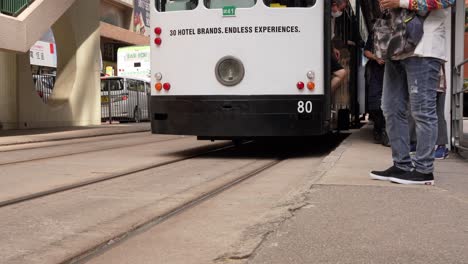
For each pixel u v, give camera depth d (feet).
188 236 13.99
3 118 54.34
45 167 26.94
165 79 29.73
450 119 28.81
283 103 28.48
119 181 22.58
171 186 21.31
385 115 19.15
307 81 28.50
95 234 14.34
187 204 17.83
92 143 42.42
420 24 17.28
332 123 30.96
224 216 16.03
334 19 31.07
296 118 28.48
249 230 13.91
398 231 13.30
